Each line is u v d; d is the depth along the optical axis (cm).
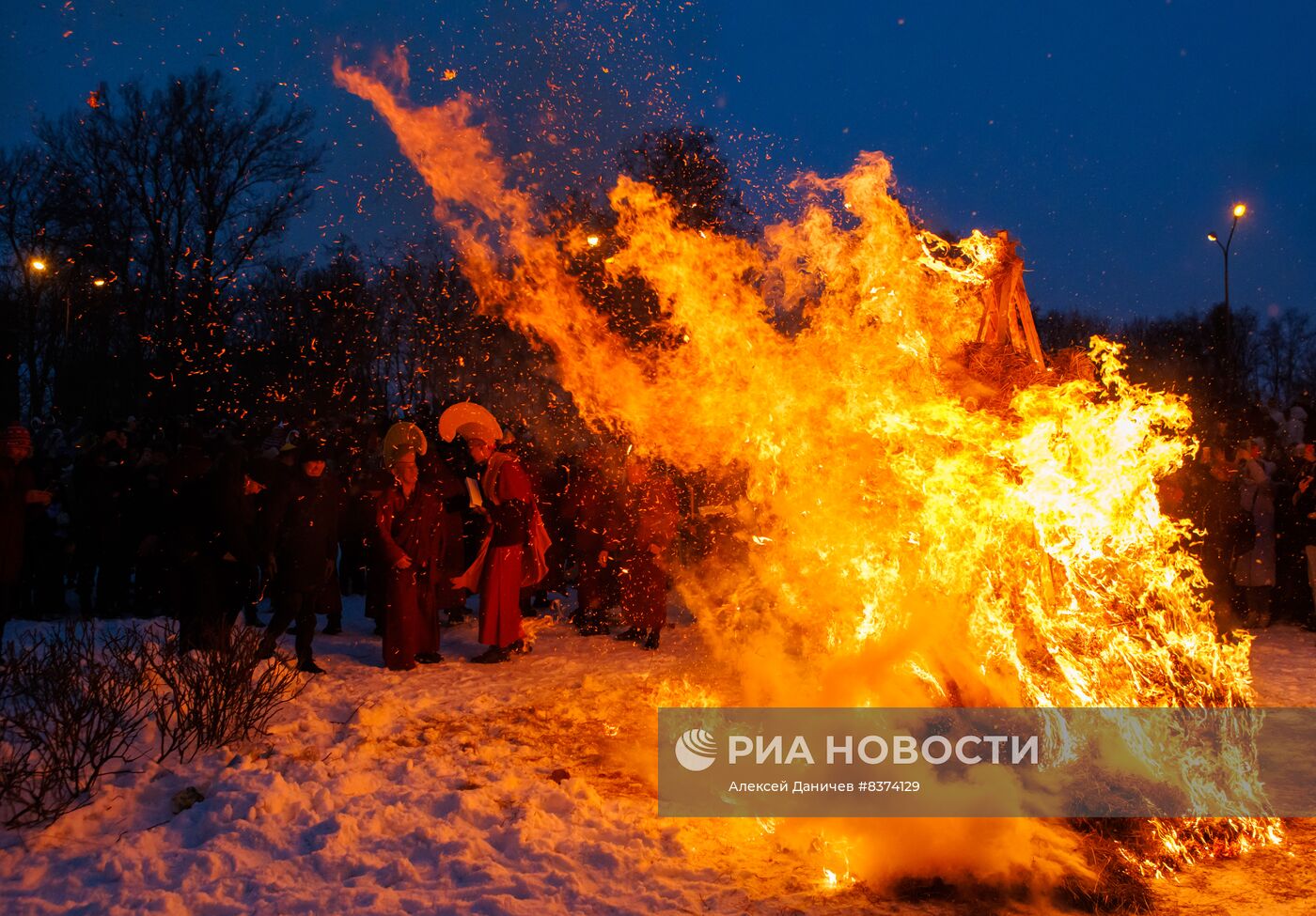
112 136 3169
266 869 445
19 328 3478
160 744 590
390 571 906
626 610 1030
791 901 423
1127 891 424
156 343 3203
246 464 1135
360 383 2728
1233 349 3572
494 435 1046
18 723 520
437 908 409
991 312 694
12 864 444
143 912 400
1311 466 1117
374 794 539
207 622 793
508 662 941
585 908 416
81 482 1183
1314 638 1067
